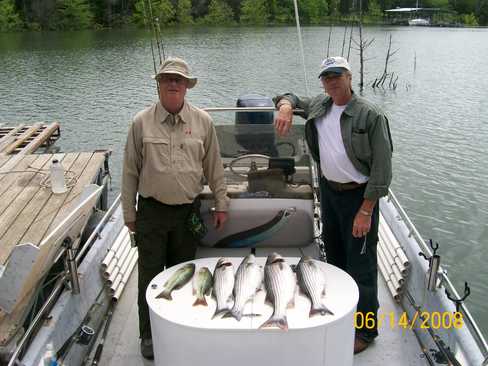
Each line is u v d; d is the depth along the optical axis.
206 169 2.87
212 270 2.58
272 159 3.20
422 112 16.28
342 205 2.76
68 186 7.03
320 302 2.26
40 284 3.08
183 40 33.88
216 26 45.41
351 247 2.79
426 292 2.98
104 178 8.67
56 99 18.09
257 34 38.75
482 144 12.85
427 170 11.04
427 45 35.09
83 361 2.87
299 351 2.14
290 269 2.47
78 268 3.16
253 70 22.75
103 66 24.97
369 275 2.79
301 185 3.15
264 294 2.37
